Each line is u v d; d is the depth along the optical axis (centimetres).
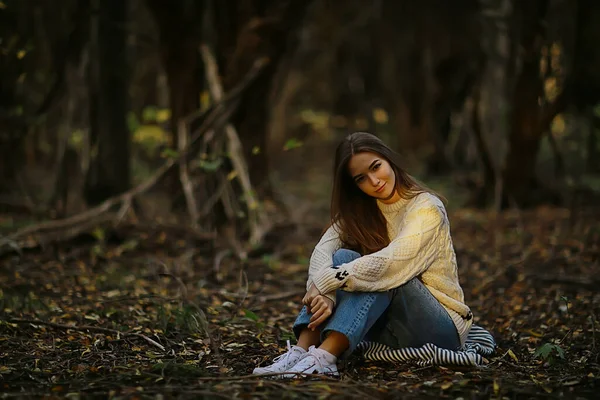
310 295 447
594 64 1188
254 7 996
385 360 471
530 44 1171
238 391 410
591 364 468
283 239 955
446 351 459
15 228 966
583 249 892
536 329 579
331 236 487
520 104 1209
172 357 489
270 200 1055
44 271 785
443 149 1697
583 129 1593
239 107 1012
